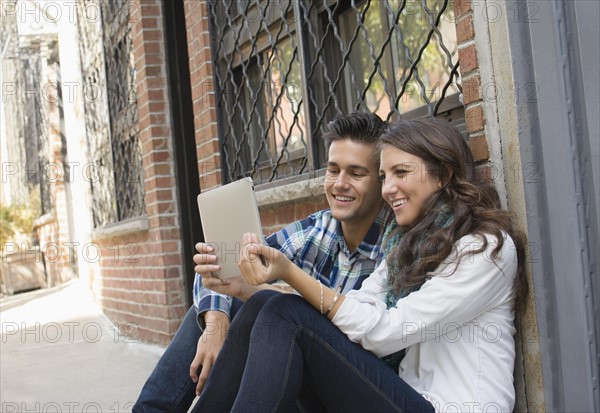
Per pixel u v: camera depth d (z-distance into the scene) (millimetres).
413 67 2324
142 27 4578
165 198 4551
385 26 2746
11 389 3762
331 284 2129
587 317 1659
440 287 1625
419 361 1737
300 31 3047
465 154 1749
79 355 4617
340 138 1973
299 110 3170
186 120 4602
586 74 1645
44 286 9969
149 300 4812
